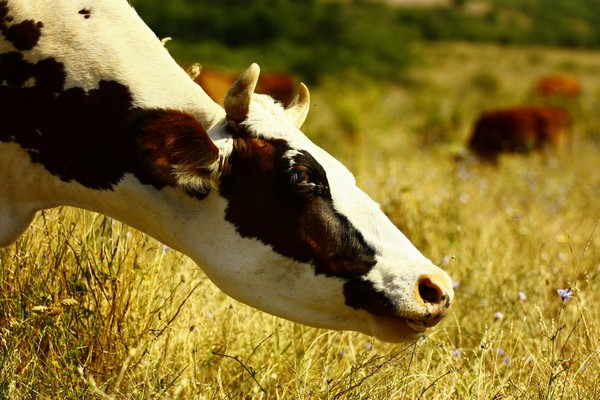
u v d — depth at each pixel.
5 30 5.28
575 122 28.38
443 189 11.45
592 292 7.19
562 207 12.61
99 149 5.19
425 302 4.87
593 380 5.62
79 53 5.23
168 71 5.29
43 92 5.24
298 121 5.51
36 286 5.82
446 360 6.03
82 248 5.84
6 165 5.41
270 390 5.83
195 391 5.41
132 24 5.37
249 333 6.30
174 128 4.68
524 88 57.44
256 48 81.50
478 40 127.31
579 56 111.00
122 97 5.16
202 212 5.07
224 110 5.25
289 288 5.05
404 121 29.66
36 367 5.38
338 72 68.31
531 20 150.75
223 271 5.11
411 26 120.62
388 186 10.34
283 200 4.95
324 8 96.94
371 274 4.95
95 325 5.64
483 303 7.01
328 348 6.14
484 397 5.47
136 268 5.65
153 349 5.73
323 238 4.96
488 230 9.46
